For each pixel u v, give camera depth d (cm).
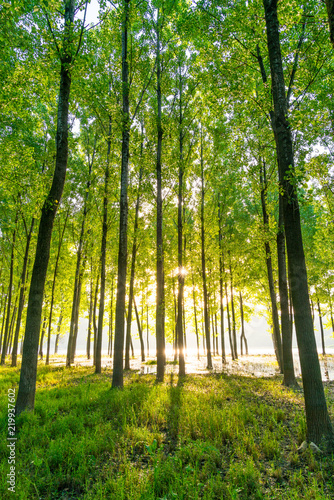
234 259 2289
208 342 1736
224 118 1461
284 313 1177
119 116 1064
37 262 742
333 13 314
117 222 1739
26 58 828
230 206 2181
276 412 637
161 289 1291
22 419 600
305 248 2027
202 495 336
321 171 563
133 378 1284
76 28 724
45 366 1823
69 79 801
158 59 1333
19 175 1031
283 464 413
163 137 1370
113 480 340
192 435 506
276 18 621
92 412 650
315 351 506
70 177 1758
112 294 2941
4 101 898
